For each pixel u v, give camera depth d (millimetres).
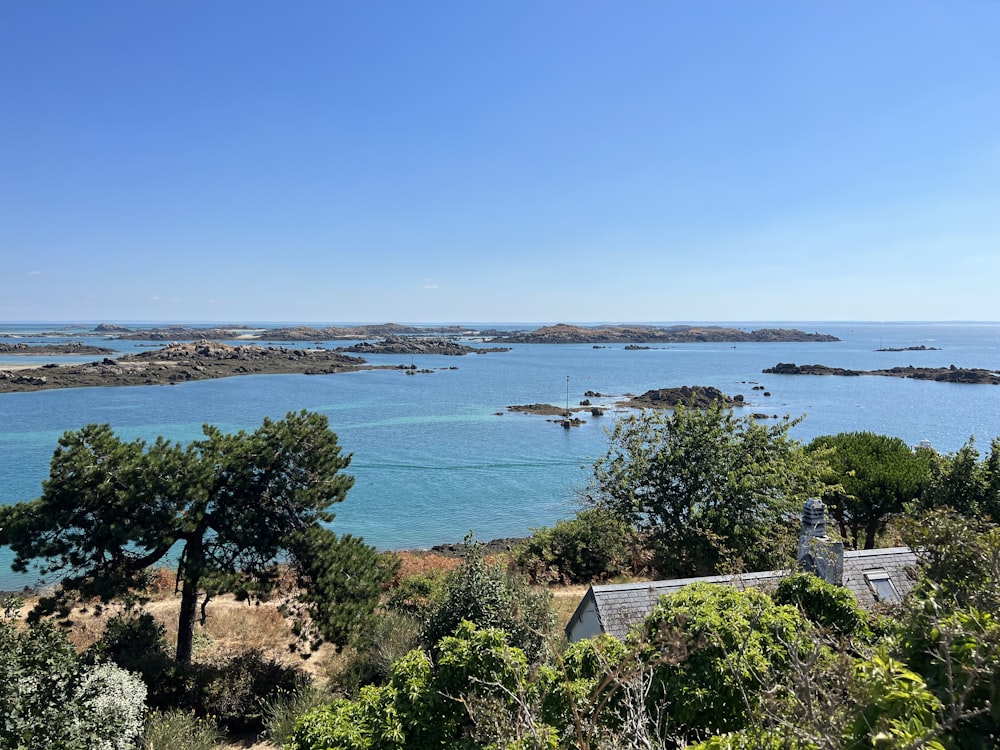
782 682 7371
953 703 4379
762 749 5316
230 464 19156
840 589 10914
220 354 173750
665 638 6812
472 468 58906
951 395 113938
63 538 17125
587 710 7426
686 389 103250
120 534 16703
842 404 101000
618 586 16094
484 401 106188
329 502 20688
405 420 85812
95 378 126375
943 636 5109
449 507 47281
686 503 23047
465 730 9164
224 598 26797
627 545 26562
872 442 32781
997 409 95875
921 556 9344
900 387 127312
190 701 16219
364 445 69250
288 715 15547
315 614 19109
